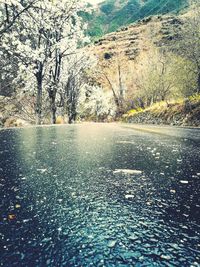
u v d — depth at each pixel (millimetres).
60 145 7090
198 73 21562
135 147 6855
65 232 1865
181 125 19906
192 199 2664
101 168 4207
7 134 10562
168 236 1818
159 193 2875
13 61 19578
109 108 52719
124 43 108188
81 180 3426
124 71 47375
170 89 32031
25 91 24938
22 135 10148
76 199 2639
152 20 124500
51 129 14164
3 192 2877
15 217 2148
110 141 8320
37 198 2662
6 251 1593
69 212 2268
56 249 1618
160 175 3754
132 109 39750
